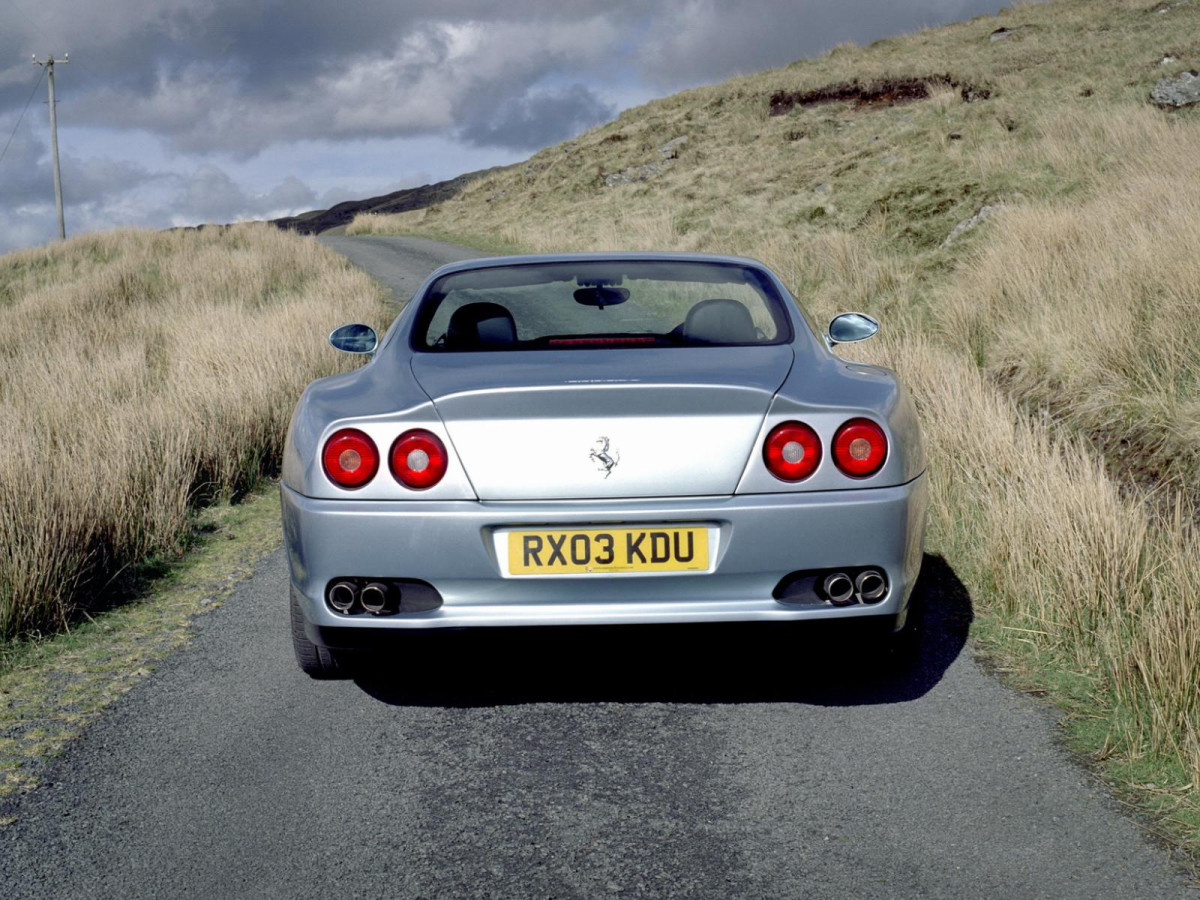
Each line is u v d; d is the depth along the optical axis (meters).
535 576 2.80
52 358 10.78
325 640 2.93
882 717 3.07
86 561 4.61
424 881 2.27
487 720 3.13
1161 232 8.46
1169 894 2.12
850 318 4.25
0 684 3.50
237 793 2.69
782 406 2.80
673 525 2.79
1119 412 6.00
